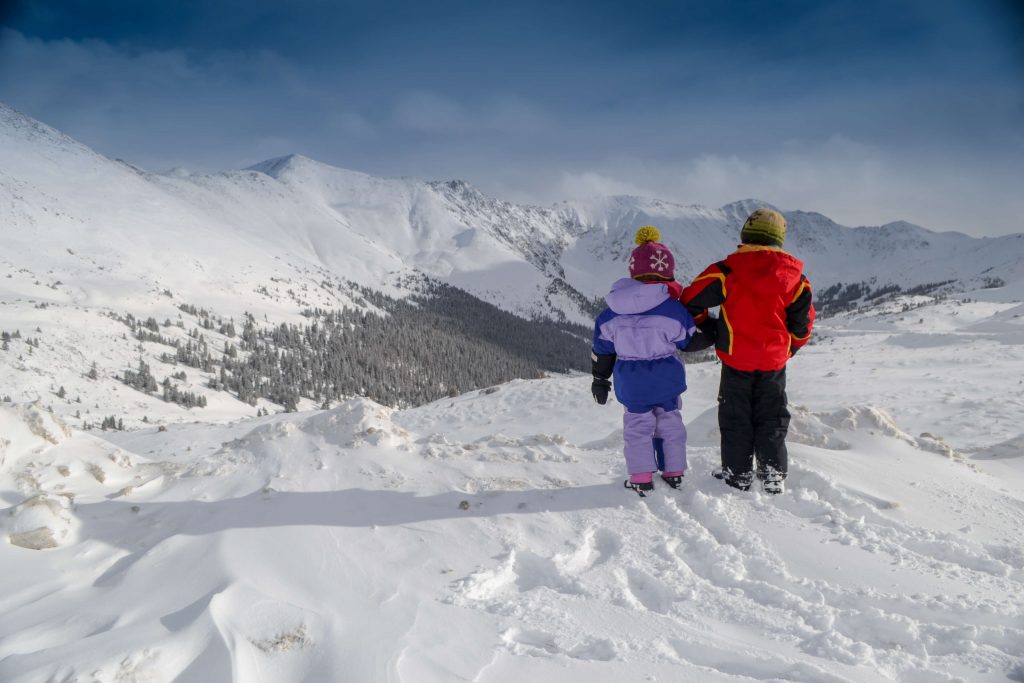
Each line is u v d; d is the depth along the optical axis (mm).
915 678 2354
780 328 3965
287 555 3123
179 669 2221
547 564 3225
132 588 2816
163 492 3928
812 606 2840
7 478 3781
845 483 4184
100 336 141875
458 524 3604
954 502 4180
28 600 2781
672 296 3984
